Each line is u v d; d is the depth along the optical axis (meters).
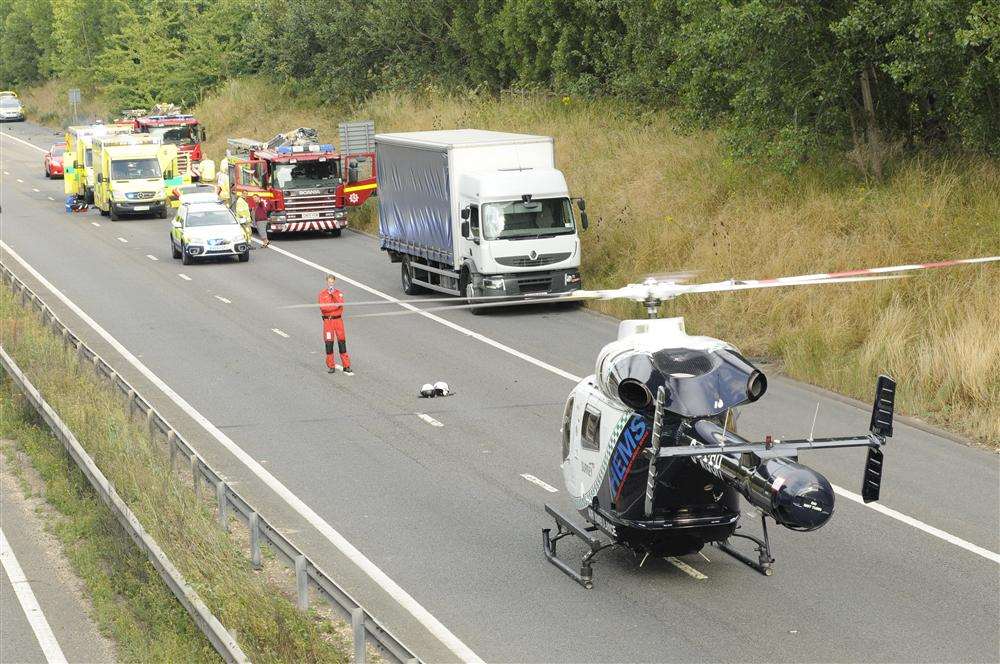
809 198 48.19
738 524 22.97
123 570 24.12
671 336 21.55
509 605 21.59
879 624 20.31
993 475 28.11
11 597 23.80
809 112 50.41
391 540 25.03
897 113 51.34
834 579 22.38
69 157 91.50
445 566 23.56
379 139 57.19
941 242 41.19
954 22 40.09
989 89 43.41
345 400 36.62
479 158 50.47
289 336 46.25
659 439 19.28
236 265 64.25
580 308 49.72
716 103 56.72
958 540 24.19
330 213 72.06
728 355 21.09
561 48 81.00
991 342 33.62
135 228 80.94
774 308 41.44
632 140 65.25
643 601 21.61
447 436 32.56
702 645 19.67
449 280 52.03
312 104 112.62
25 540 26.92
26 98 186.62
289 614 20.42
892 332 36.69
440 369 40.38
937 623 20.28
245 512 23.73
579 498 22.81
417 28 102.38
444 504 27.19
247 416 35.00
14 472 31.78
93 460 28.95
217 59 134.75
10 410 36.78
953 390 33.16
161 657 19.88
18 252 70.00
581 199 49.41
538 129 75.25
